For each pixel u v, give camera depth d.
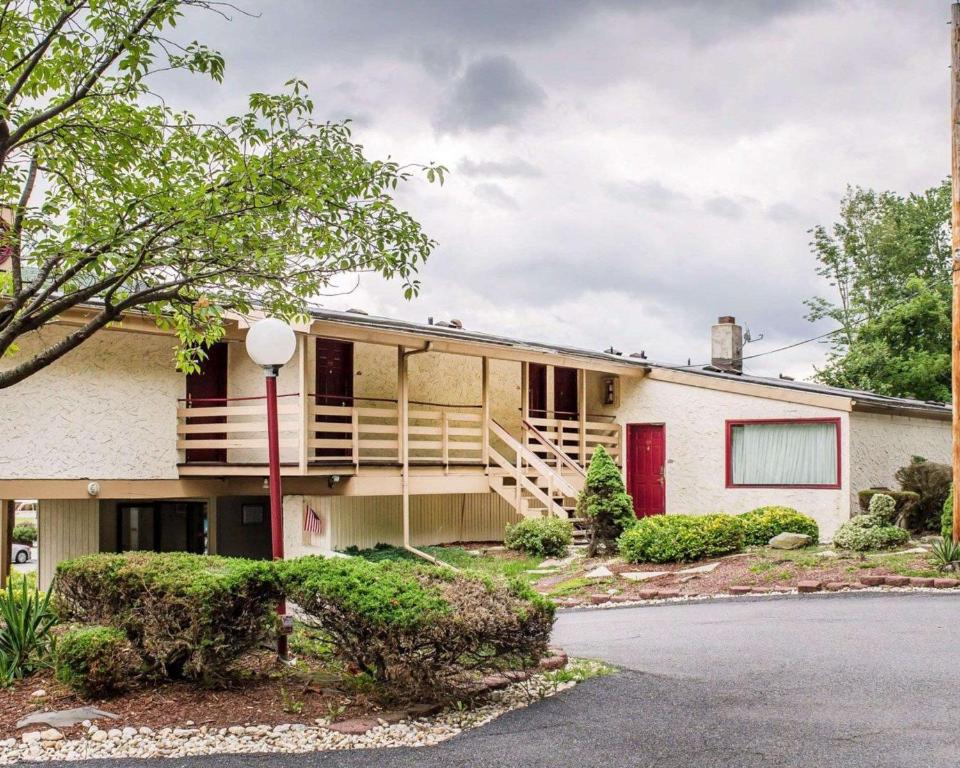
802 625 9.80
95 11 8.66
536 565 16.48
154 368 15.94
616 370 20.86
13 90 8.67
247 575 6.74
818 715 6.25
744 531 15.66
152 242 8.38
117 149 9.59
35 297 9.73
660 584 13.52
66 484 14.63
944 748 5.47
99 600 7.55
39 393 14.40
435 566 7.18
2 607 7.59
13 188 9.73
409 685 6.38
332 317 16.45
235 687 6.99
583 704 6.68
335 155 9.09
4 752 5.64
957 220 13.13
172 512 18.56
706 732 5.94
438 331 19.48
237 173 8.52
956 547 12.41
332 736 5.91
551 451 19.88
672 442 20.92
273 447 7.81
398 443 17.17
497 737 5.92
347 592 6.23
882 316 30.12
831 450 18.31
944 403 27.50
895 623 9.59
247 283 9.27
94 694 6.71
